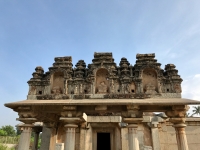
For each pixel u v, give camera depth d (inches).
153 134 709.3
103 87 627.8
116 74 645.9
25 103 439.8
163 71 637.9
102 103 419.2
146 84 626.2
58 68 667.4
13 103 443.5
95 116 714.2
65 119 439.5
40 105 445.7
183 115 437.4
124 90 608.4
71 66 676.1
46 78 663.8
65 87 636.1
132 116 424.8
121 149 695.1
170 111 446.9
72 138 436.5
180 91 595.2
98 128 772.0
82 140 687.7
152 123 716.0
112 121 705.6
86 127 708.7
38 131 741.9
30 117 454.6
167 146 701.3
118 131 741.3
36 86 657.0
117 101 434.6
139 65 639.1
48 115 537.6
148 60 645.9
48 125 605.9
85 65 698.8
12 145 1510.8
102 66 649.0
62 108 464.8
